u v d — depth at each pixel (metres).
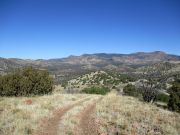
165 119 25.86
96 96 44.91
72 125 18.62
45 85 37.69
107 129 19.05
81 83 121.00
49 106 24.80
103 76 125.69
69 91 62.66
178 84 43.38
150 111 29.89
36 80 36.53
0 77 35.19
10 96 33.50
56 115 22.03
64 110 25.03
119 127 20.19
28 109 21.75
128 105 32.88
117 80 113.56
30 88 35.25
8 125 16.39
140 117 24.98
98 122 21.08
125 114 25.83
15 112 20.38
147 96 47.94
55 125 18.34
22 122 17.33
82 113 24.52
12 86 34.16
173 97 42.03
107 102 34.56
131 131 19.17
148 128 20.78
